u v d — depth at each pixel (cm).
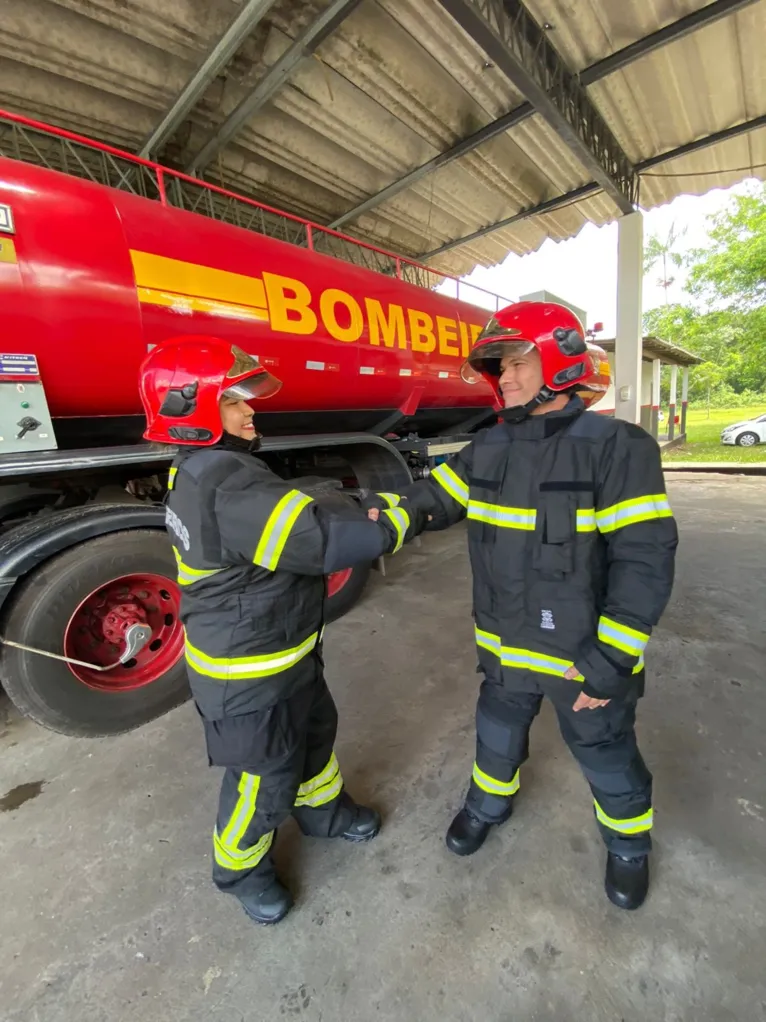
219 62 395
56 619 204
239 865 134
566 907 142
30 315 200
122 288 223
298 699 131
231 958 134
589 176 688
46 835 175
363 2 383
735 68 517
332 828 160
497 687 146
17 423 201
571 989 122
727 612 322
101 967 133
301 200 668
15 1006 124
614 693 116
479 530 133
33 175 206
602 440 116
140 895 152
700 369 2377
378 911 144
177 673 243
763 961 126
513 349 121
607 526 116
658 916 138
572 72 493
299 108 498
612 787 134
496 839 165
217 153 532
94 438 253
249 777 129
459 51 434
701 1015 116
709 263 2081
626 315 759
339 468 398
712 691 239
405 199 711
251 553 108
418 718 230
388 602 361
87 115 465
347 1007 121
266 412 314
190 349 119
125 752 217
